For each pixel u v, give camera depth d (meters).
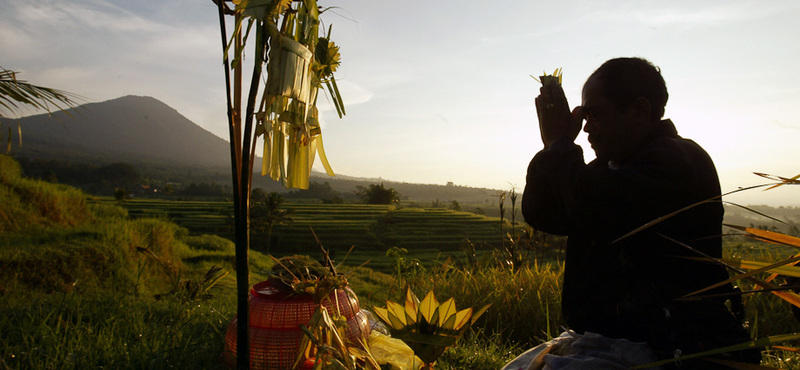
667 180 1.09
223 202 97.38
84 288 7.06
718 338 1.09
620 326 1.21
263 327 1.97
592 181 1.13
